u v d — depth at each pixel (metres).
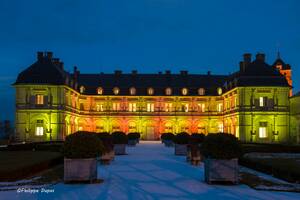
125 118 99.44
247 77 78.75
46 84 77.75
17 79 78.94
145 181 21.94
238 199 16.62
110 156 32.69
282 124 77.81
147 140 99.69
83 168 20.88
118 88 99.44
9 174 21.30
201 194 17.84
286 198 16.81
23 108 78.00
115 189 19.12
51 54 83.00
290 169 22.20
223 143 20.73
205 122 100.00
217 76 104.94
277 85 77.56
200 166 30.36
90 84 100.12
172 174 25.17
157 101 100.38
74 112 89.81
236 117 81.38
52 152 41.97
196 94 99.88
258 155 39.41
